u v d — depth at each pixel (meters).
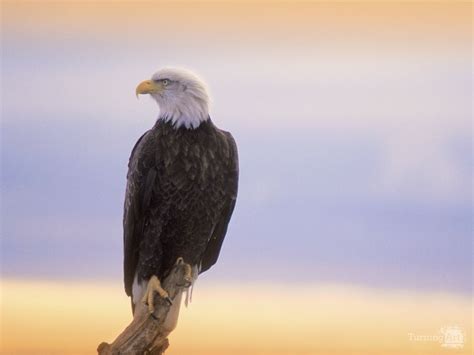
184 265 10.22
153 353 9.77
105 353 9.35
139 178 10.27
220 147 10.38
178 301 10.05
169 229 10.45
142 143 10.41
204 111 10.31
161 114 10.39
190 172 10.21
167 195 10.27
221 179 10.45
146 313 9.78
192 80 10.28
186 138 10.21
